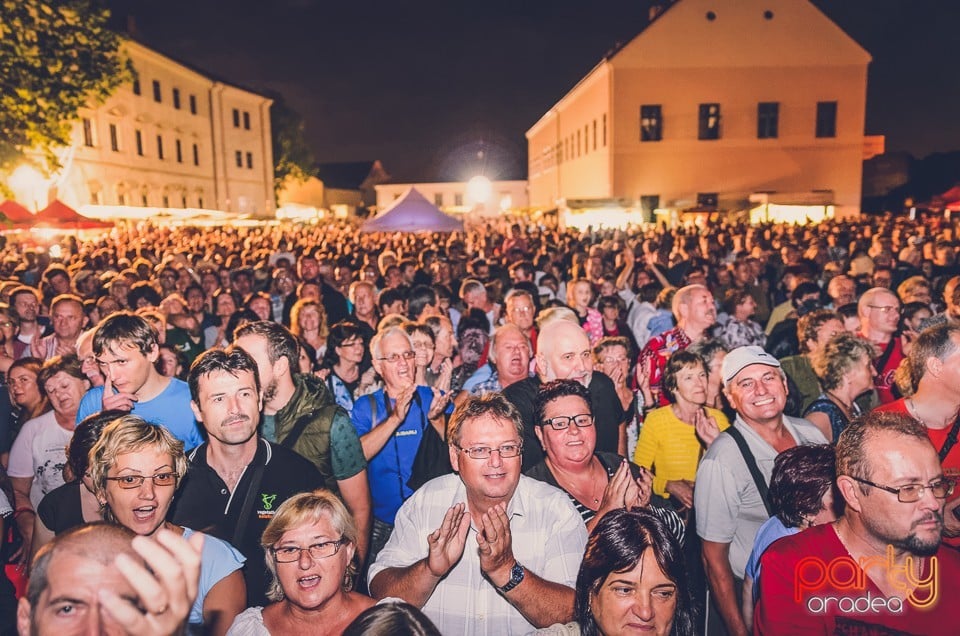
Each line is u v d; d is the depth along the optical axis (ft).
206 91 156.56
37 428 13.78
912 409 11.47
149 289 26.86
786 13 114.21
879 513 7.64
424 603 9.00
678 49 114.73
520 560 9.79
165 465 8.86
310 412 12.39
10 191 73.97
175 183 143.74
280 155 198.90
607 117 116.98
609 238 80.59
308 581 8.31
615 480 10.14
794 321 21.57
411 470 14.69
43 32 67.41
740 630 10.62
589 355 14.74
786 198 107.55
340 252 63.67
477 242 77.66
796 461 9.40
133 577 4.55
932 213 104.22
